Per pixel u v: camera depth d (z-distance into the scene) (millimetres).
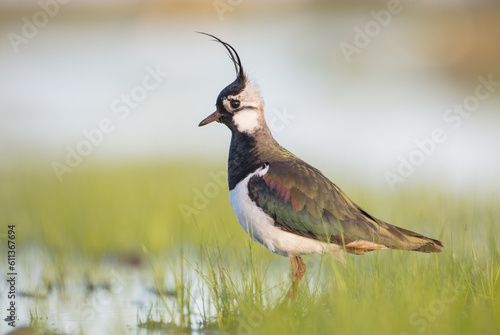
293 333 10469
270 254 16891
